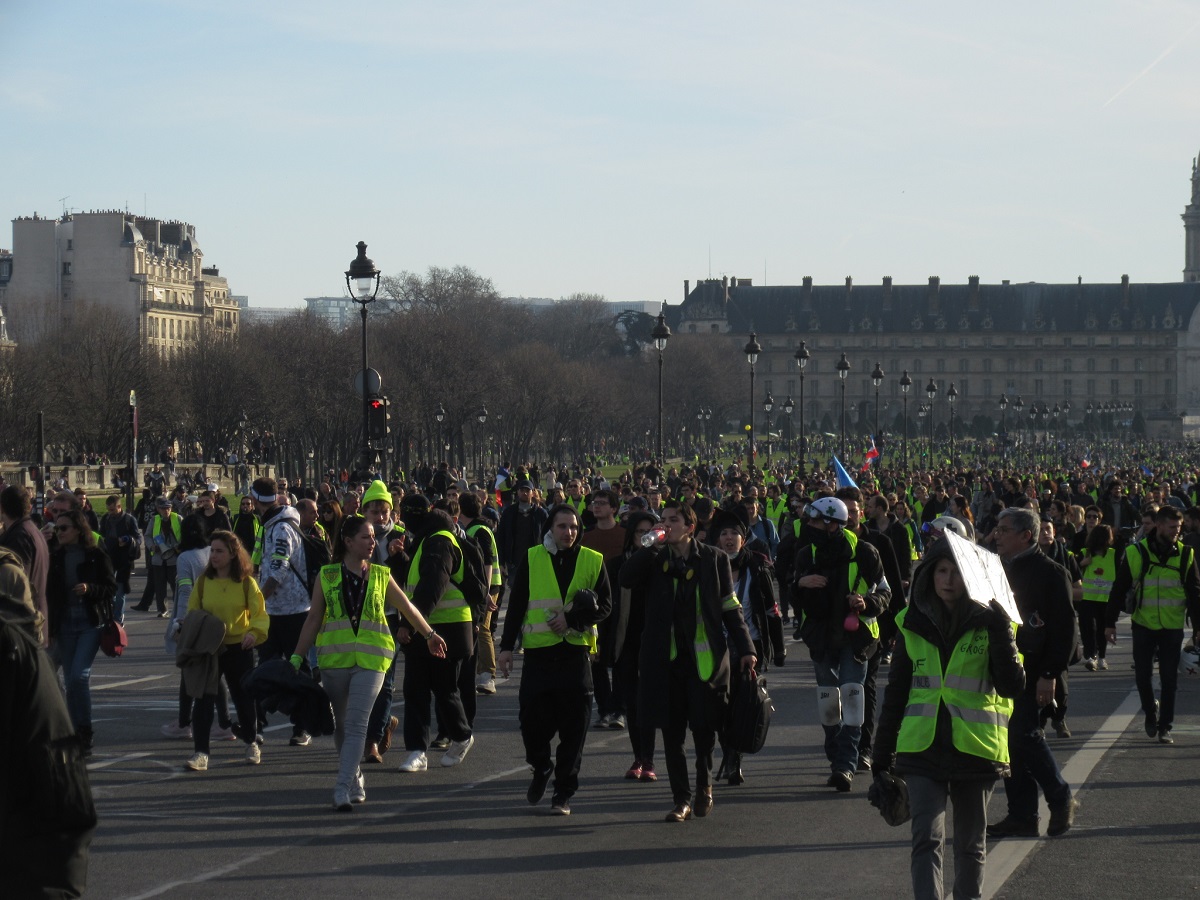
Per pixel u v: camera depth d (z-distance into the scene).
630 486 49.66
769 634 17.72
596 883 11.41
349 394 123.00
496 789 15.31
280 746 18.12
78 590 16.55
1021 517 13.02
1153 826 13.55
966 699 9.91
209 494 27.70
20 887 6.94
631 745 18.20
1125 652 30.06
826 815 14.06
